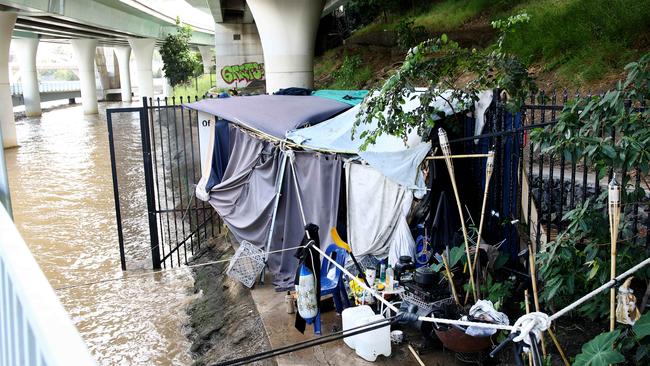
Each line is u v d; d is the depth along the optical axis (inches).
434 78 255.3
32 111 1653.5
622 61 381.1
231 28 1186.0
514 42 499.8
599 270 173.0
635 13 401.7
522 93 241.3
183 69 1683.1
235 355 255.6
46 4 897.5
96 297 363.6
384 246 274.7
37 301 62.9
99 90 2817.4
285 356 225.1
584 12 451.8
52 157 908.6
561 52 443.5
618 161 160.7
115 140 1091.3
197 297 354.0
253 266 311.3
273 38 695.1
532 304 218.2
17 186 692.7
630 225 183.8
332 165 288.4
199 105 392.5
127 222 530.6
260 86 1176.2
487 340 195.3
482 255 231.0
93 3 1135.6
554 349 191.3
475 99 264.7
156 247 402.9
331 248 283.0
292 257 316.5
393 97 244.8
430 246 254.1
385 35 807.7
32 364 67.0
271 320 265.9
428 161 263.1
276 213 319.6
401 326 234.7
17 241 86.7
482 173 269.6
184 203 562.6
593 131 177.6
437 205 266.2
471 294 226.5
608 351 139.6
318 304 239.9
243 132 357.4
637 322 142.4
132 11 1409.9
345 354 222.4
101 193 649.0
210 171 383.6
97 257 440.1
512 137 246.4
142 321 328.5
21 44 1606.8
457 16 703.7
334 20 1126.4
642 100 169.8
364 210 275.3
